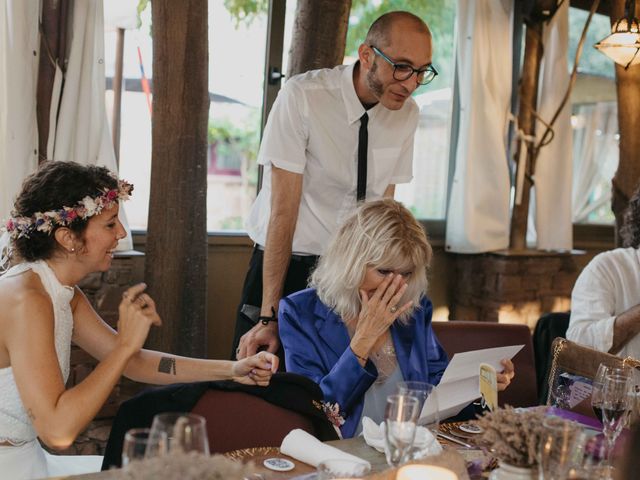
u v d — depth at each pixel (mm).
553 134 4875
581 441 1408
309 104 2898
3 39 3268
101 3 3486
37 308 1929
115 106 3996
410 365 2391
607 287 2992
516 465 1542
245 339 2783
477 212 4797
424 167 5012
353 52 4605
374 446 1895
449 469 1527
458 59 4773
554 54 4949
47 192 2010
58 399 1867
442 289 5051
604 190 5820
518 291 4863
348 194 3029
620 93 4488
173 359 2217
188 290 3504
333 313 2404
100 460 2412
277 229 2873
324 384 2246
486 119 4762
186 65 3371
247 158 4363
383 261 2301
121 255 3520
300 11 3582
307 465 1758
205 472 1188
